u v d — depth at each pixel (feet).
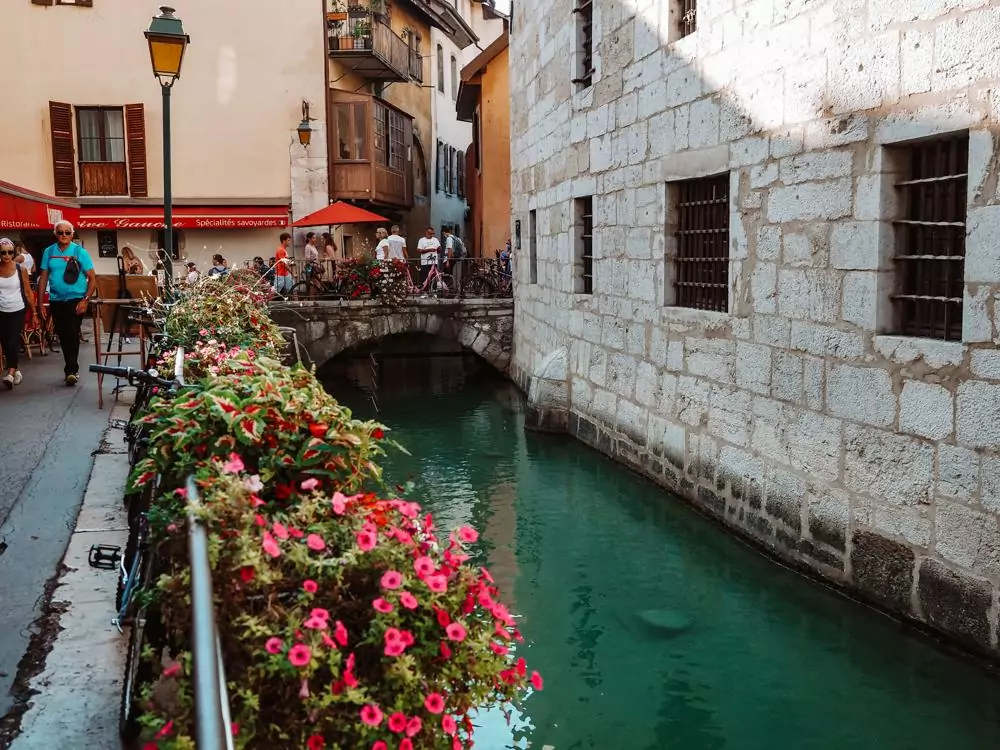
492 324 61.98
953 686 16.79
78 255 28.96
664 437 30.37
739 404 25.13
